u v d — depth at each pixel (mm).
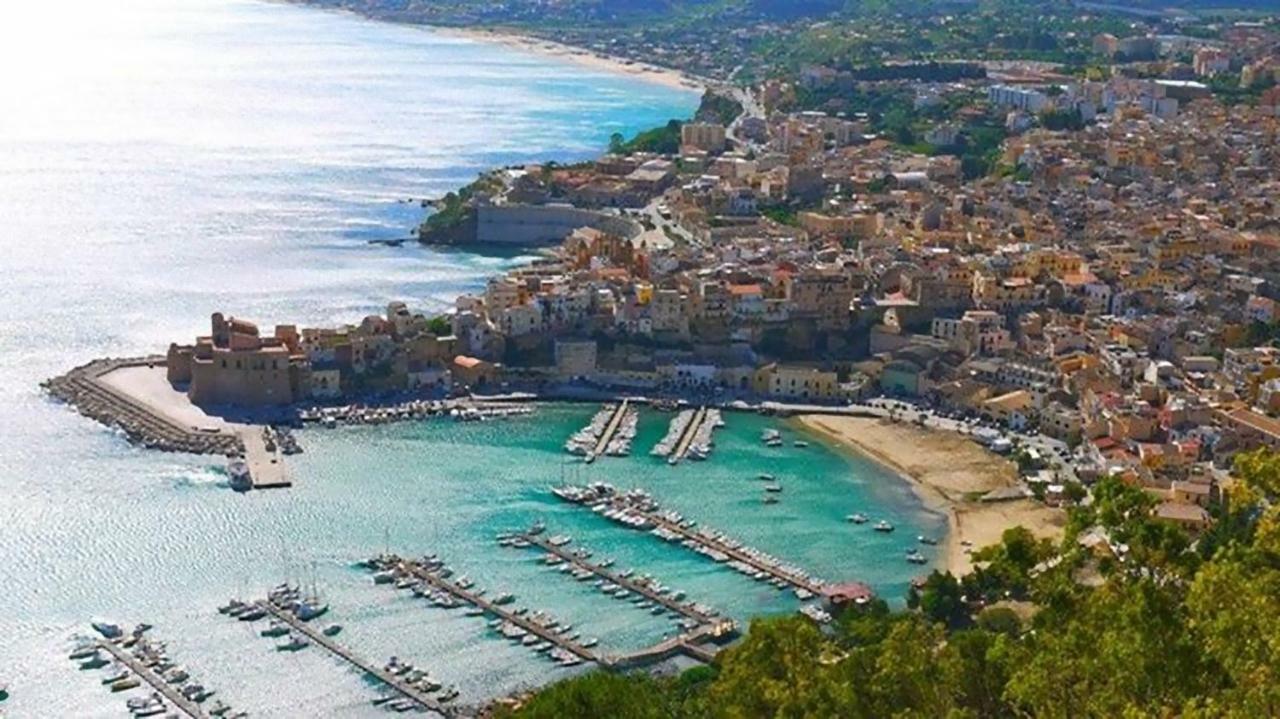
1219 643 178375
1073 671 195625
